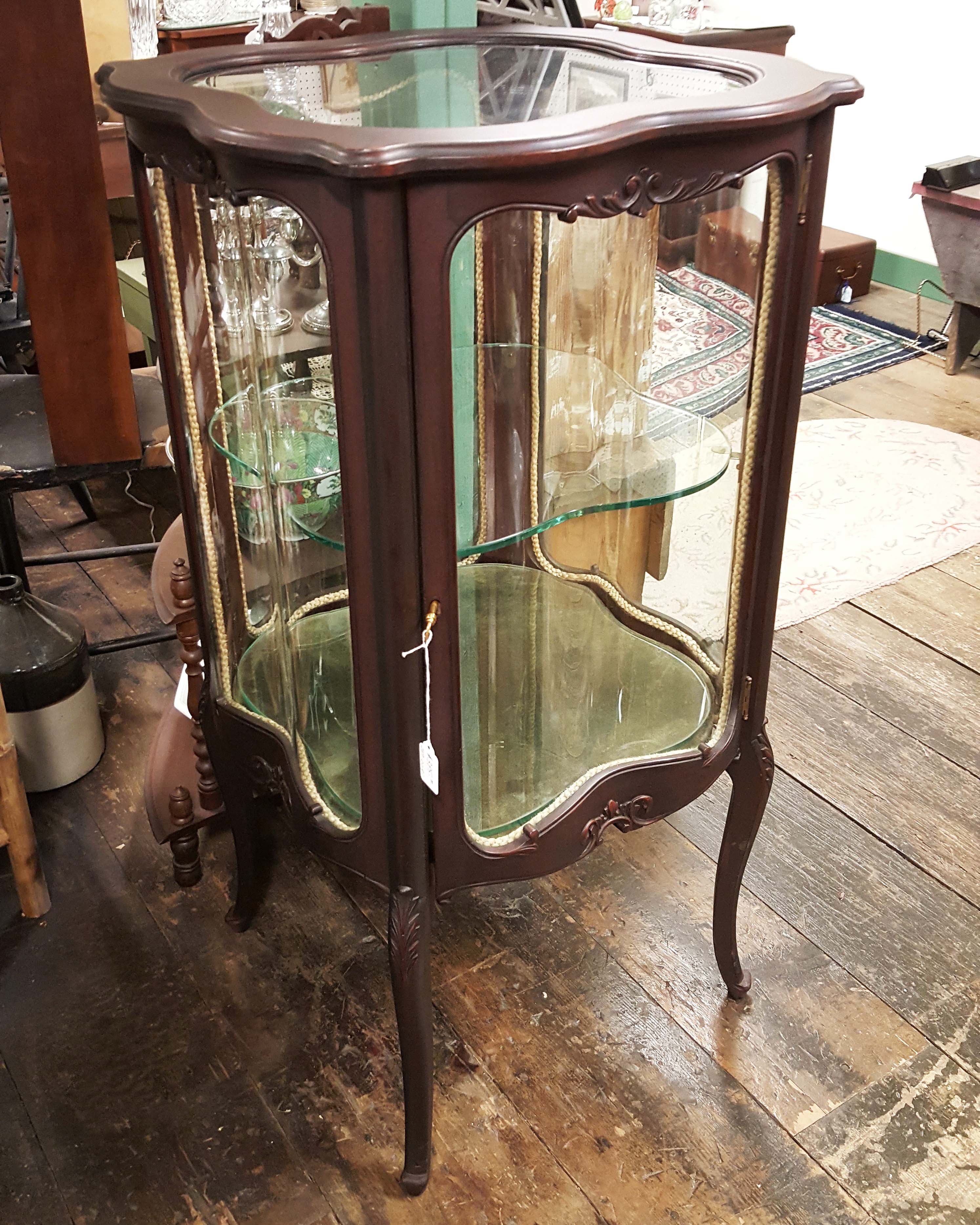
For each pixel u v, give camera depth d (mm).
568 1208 1342
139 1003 1599
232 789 1540
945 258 3482
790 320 1144
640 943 1690
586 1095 1470
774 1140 1415
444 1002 1598
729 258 1122
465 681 1272
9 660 1857
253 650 1360
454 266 1182
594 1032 1553
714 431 1223
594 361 1221
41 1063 1515
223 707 1410
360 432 993
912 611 2467
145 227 1181
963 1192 1356
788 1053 1524
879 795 1967
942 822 1910
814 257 1122
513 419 1226
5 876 1818
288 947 1689
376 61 1271
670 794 1330
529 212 1152
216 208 1069
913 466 3059
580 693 1299
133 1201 1352
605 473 1262
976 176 3463
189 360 1225
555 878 1804
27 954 1675
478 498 1229
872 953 1672
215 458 1254
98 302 1676
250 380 1154
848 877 1804
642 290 1165
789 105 996
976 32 3867
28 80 1484
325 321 1031
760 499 1230
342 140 869
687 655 1365
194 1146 1412
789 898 1765
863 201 4457
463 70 1273
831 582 2562
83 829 1905
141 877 1814
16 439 1874
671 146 971
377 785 1175
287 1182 1372
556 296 1194
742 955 1667
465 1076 1495
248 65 1238
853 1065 1510
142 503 2861
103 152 2365
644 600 1354
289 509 1175
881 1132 1425
